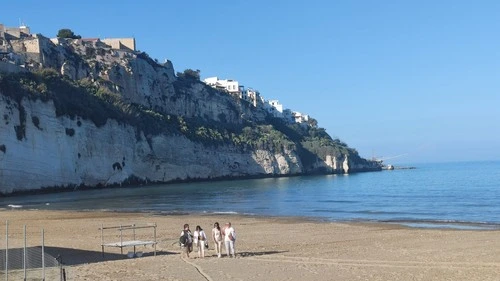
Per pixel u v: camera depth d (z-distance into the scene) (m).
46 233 35.75
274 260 23.38
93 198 84.31
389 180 148.12
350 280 18.52
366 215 52.91
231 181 157.62
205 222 44.22
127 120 133.88
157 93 167.88
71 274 20.11
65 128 109.19
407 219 47.53
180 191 104.50
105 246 26.39
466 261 22.83
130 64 156.50
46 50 134.38
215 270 20.61
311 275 19.52
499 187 98.50
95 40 163.88
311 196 86.19
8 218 48.81
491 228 39.12
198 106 185.62
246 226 40.84
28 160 96.75
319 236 33.91
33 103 100.75
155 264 22.20
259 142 188.38
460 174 181.75
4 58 115.62
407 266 21.50
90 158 117.06
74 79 137.50
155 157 142.50
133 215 52.66
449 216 51.16
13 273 20.36
